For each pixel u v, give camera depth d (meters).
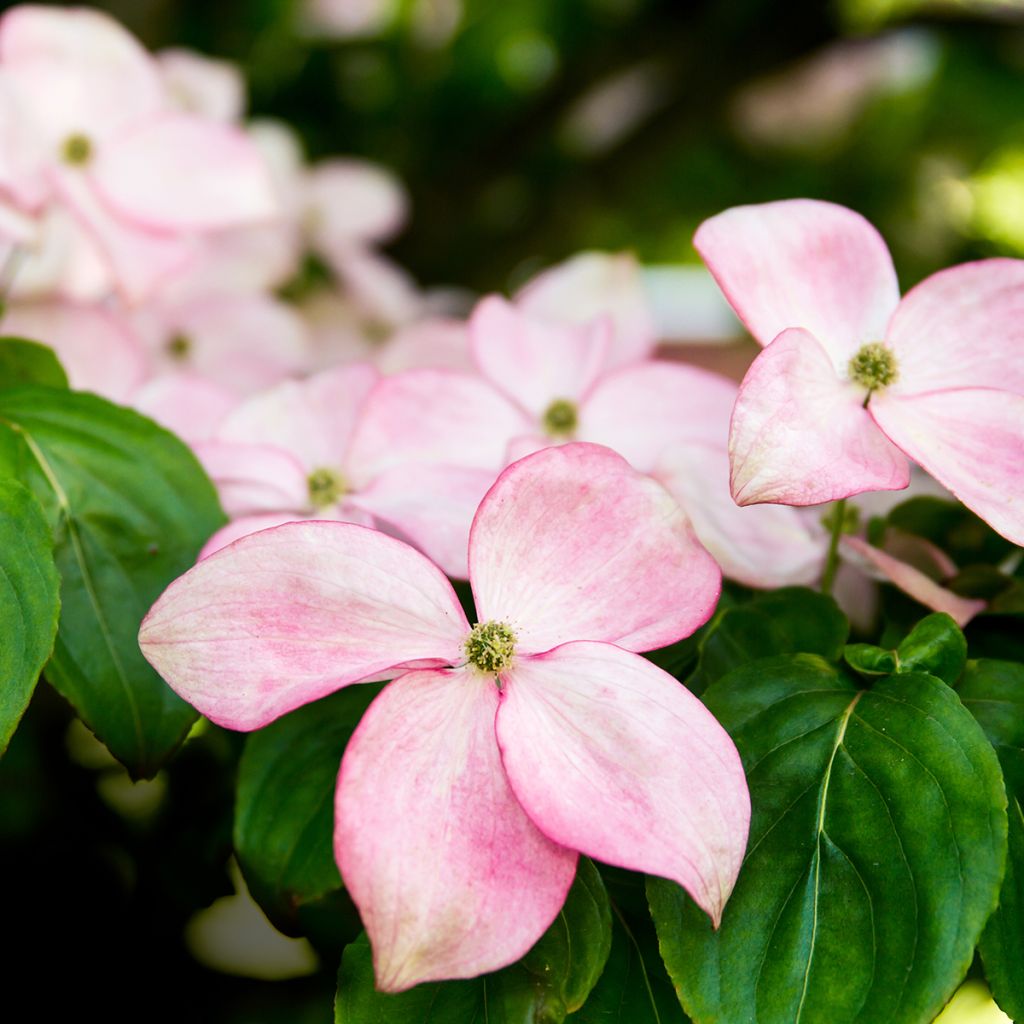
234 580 0.37
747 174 1.30
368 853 0.35
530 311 0.52
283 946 0.54
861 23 1.07
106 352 0.52
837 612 0.41
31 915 0.51
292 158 0.78
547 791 0.36
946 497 0.46
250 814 0.40
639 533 0.39
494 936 0.35
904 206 1.24
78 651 0.41
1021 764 0.39
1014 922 0.38
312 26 1.13
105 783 0.53
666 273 1.30
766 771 0.38
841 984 0.36
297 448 0.46
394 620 0.37
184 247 0.55
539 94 1.11
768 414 0.38
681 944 0.37
